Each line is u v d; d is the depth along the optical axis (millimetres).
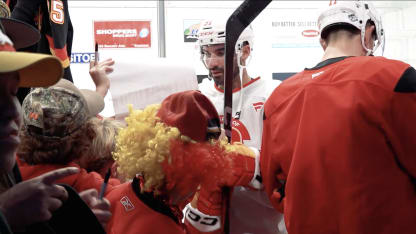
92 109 1397
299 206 1210
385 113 1124
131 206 962
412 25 2834
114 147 1182
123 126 1284
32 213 638
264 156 1350
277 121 1314
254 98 1748
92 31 2588
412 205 1153
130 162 933
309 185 1195
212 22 1678
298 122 1255
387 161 1146
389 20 2846
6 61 574
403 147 1133
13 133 625
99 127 1198
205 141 981
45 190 650
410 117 1116
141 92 1639
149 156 910
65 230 736
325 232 1175
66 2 1854
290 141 1265
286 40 2707
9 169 625
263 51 2695
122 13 2604
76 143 1046
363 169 1135
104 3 2590
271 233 1495
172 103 993
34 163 1033
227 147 1145
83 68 2584
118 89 1638
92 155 1146
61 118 1008
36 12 1751
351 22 1310
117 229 951
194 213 1250
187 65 1691
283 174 1327
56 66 621
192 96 977
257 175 1330
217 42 1649
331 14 1347
